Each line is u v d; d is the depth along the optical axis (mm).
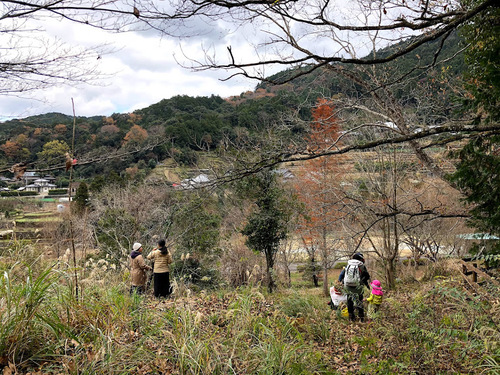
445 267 12672
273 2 3729
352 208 9953
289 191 16078
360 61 3990
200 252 14398
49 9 3453
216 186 5613
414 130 8992
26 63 4129
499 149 8102
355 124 11492
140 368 3783
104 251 13828
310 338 5703
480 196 7684
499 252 7461
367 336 5301
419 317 4965
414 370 3998
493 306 4617
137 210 16172
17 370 3443
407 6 4539
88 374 3324
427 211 7648
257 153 5715
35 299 3861
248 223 14188
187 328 4422
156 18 3559
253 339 4852
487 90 7516
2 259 5066
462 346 4117
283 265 19438
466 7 4367
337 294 7547
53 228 15148
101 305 4723
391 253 13320
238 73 4410
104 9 3357
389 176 13375
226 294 7730
